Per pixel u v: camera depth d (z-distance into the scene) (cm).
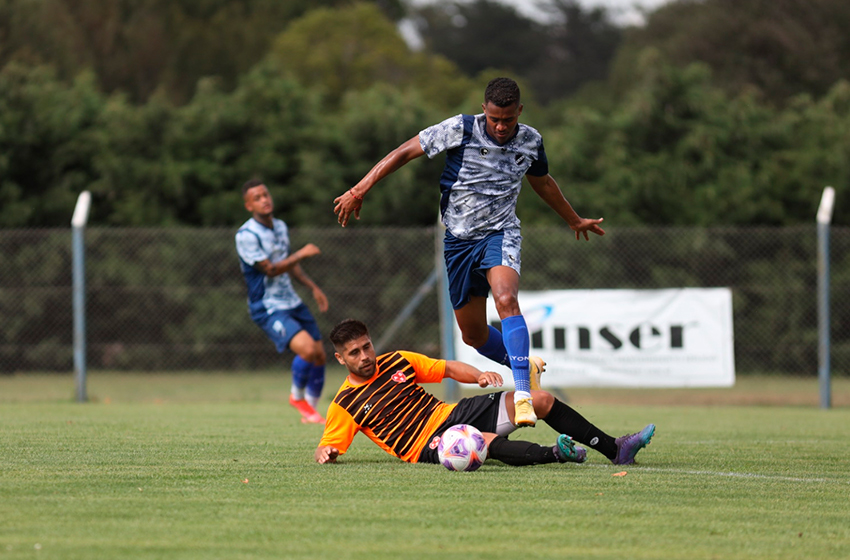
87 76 6366
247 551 930
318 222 5844
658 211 5816
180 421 2480
